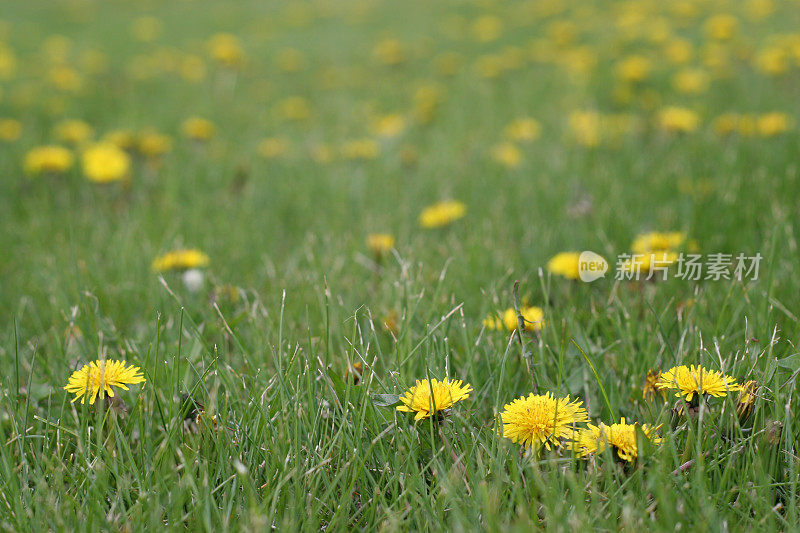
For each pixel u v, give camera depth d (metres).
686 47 5.03
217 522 2.21
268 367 2.33
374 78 5.74
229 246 2.58
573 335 2.32
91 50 7.41
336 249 2.55
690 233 2.52
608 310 2.37
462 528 2.19
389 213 2.68
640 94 4.16
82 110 4.60
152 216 2.67
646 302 2.34
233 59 5.93
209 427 2.24
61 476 2.22
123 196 2.76
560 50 5.75
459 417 2.24
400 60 6.10
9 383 2.30
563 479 2.21
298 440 2.23
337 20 9.13
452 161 3.23
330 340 2.36
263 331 2.37
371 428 2.26
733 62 4.76
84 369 2.24
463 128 3.96
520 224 2.61
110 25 9.43
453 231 2.59
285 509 2.21
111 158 2.72
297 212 2.71
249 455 2.24
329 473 2.24
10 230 2.66
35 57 7.01
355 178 2.97
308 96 5.26
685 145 3.05
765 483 2.20
